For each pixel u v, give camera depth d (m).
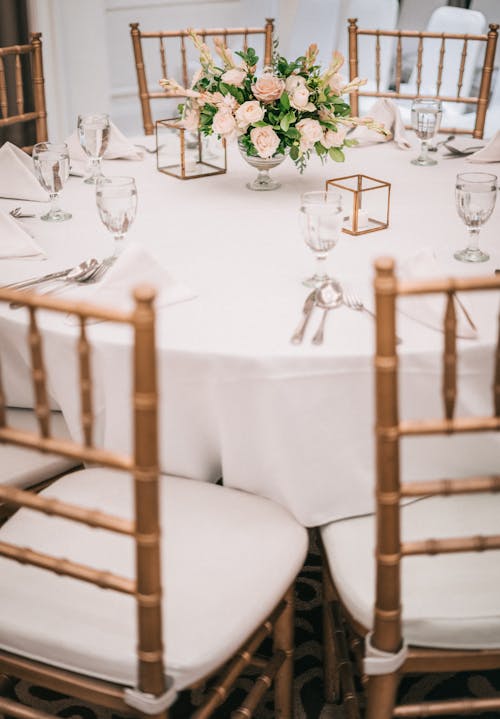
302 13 5.43
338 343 1.47
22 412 1.82
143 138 2.93
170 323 1.57
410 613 1.32
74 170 2.53
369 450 1.50
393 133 2.83
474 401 1.49
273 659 1.57
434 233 2.03
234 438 1.51
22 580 1.41
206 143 2.75
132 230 2.07
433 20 4.70
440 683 1.87
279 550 1.45
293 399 1.45
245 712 1.50
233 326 1.55
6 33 4.28
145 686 1.23
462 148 2.72
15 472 1.67
